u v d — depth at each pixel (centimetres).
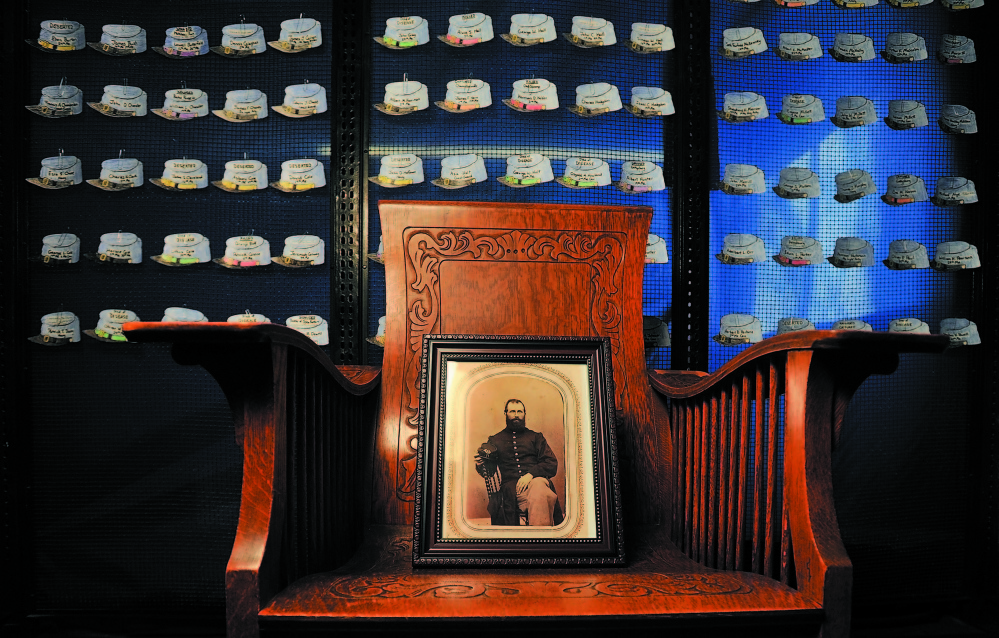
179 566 181
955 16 198
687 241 189
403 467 135
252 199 187
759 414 108
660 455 139
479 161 188
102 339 183
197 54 187
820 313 195
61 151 184
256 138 187
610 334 145
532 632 88
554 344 134
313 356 105
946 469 194
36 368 182
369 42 187
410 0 188
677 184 190
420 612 88
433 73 188
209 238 186
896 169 196
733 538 113
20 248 181
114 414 182
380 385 140
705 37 190
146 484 182
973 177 197
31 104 184
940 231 197
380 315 187
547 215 149
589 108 191
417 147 188
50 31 184
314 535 108
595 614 88
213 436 183
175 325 87
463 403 127
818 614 90
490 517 117
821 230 195
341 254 185
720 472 116
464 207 148
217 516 182
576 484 122
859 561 189
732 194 192
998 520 191
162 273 185
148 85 186
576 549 113
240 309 186
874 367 96
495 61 189
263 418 94
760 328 193
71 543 180
